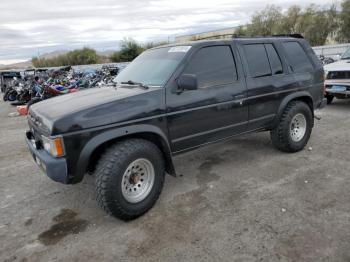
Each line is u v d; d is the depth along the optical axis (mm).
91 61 53156
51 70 21078
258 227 3078
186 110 3648
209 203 3615
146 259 2740
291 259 2609
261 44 4586
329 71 7844
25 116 10578
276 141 4879
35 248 3004
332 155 4836
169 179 4344
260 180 4129
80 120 2992
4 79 19344
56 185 4395
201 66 3840
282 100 4707
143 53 4664
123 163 3125
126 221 3350
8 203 3945
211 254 2736
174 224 3232
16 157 5816
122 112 3201
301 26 36625
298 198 3586
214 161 4914
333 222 3072
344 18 32875
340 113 7621
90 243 3020
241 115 4242
